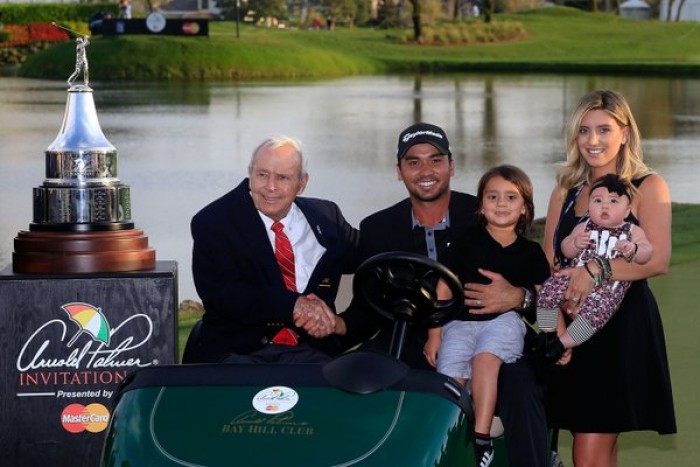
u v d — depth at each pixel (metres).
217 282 4.55
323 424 3.28
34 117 28.36
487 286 4.41
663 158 20.38
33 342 4.36
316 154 21.06
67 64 49.03
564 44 64.25
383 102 34.50
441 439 3.27
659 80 45.06
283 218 4.70
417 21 65.75
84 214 4.56
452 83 44.28
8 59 57.44
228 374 3.52
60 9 62.25
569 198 4.83
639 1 74.19
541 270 4.60
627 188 4.50
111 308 4.38
